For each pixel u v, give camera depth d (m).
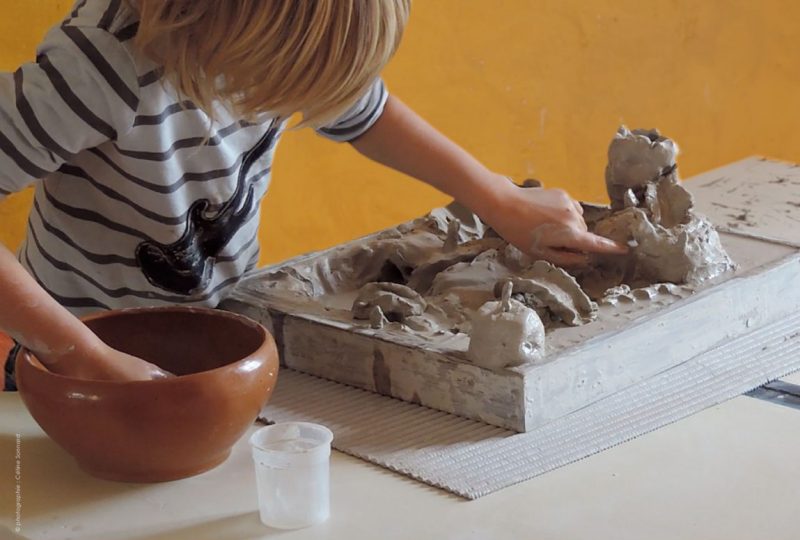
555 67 2.45
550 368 0.93
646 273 1.13
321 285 1.21
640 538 0.77
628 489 0.84
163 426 0.84
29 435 0.97
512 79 2.40
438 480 0.86
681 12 2.56
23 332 0.88
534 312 0.96
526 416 0.92
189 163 1.10
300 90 0.90
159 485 0.88
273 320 1.11
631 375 1.00
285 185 2.22
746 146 2.75
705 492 0.83
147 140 1.03
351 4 0.88
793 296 1.15
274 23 0.86
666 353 1.03
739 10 2.63
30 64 0.97
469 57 2.34
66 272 1.15
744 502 0.81
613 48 2.50
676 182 1.19
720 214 1.39
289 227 2.25
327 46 0.89
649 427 0.93
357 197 2.32
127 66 0.97
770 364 1.04
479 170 1.24
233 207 1.16
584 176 2.57
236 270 1.20
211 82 0.91
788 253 1.16
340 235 2.32
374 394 1.03
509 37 2.37
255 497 0.86
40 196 1.16
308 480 0.80
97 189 1.10
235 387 0.86
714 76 2.65
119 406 0.83
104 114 0.98
